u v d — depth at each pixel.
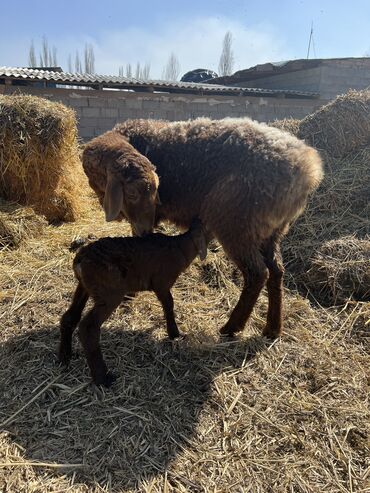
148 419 0.92
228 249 1.21
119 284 0.99
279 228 1.25
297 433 0.91
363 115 2.12
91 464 0.81
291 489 0.79
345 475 0.83
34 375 1.03
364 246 1.59
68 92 3.76
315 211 1.88
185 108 4.27
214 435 0.90
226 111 4.50
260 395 1.02
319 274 1.54
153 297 1.40
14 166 1.99
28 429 0.88
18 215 1.88
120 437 0.87
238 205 1.15
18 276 1.49
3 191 2.04
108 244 1.00
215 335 1.24
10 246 1.75
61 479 0.77
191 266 1.60
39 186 2.05
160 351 1.13
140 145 1.35
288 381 1.08
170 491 0.77
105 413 0.93
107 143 1.30
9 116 1.95
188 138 1.28
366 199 1.90
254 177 1.13
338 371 1.12
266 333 1.25
